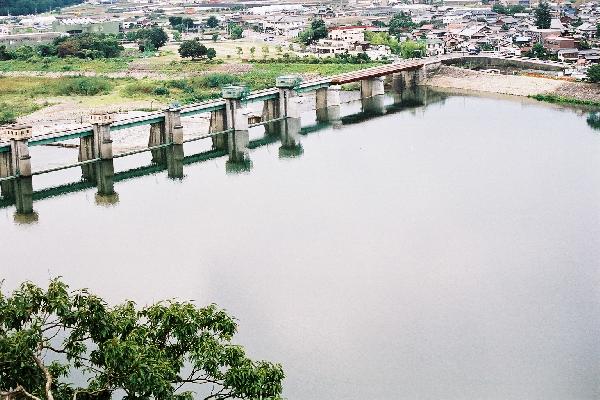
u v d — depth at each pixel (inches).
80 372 2139.5
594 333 2442.2
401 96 7618.1
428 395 2105.1
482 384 2161.7
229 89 5767.7
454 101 7185.0
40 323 1253.7
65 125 5935.0
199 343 1347.2
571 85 7224.4
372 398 2086.6
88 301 1280.8
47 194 4311.0
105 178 4650.6
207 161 5059.1
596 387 2149.4
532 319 2532.0
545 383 2165.4
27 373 1180.5
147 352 1246.3
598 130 5629.9
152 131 5329.7
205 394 2038.6
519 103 6978.4
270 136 5821.9
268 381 1332.4
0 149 4485.7
